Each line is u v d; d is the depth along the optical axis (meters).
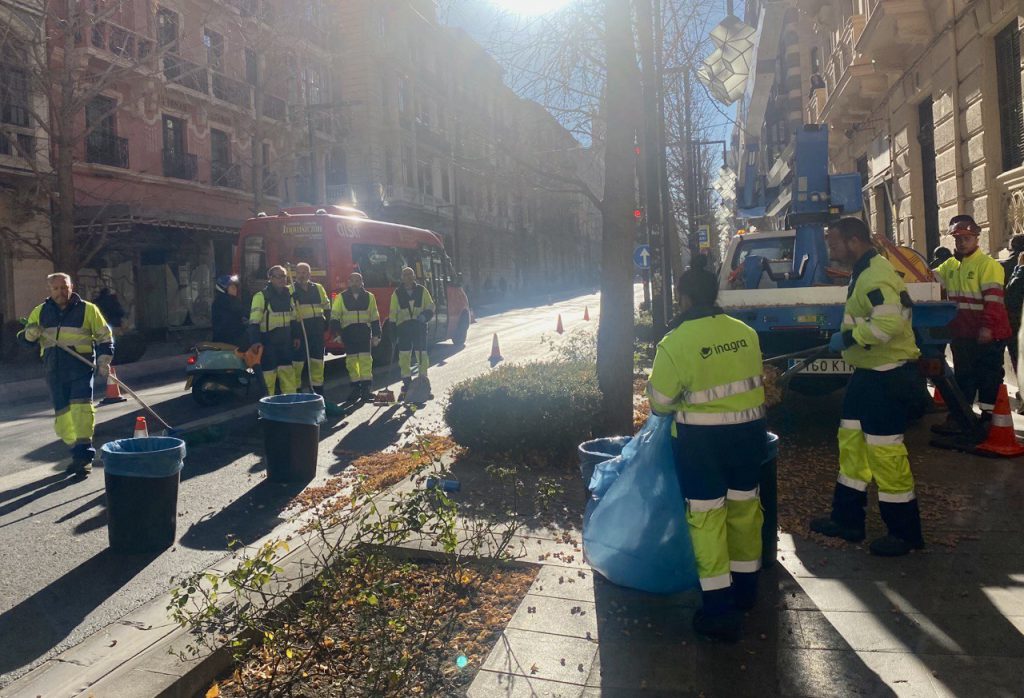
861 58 16.09
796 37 25.38
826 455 6.71
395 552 4.33
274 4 33.38
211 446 8.16
